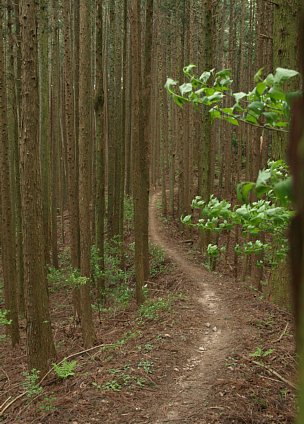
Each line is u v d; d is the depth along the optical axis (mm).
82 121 8984
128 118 23422
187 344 7719
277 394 5730
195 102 2191
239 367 6582
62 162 24953
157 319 9516
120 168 16219
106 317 11070
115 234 16375
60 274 15477
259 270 12164
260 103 1777
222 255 17625
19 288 13266
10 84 12156
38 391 6496
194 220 21797
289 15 5449
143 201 13445
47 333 8000
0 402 7086
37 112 7082
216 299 10930
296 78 3988
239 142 21078
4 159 10242
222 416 5309
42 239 7344
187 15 23703
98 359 7578
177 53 22172
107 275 13305
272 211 2400
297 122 518
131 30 10555
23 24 6746
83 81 8922
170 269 15328
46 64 12836
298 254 500
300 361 469
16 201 12914
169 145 26484
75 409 5785
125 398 5965
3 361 9719
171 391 6094
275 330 7965
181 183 22281
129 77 21469
